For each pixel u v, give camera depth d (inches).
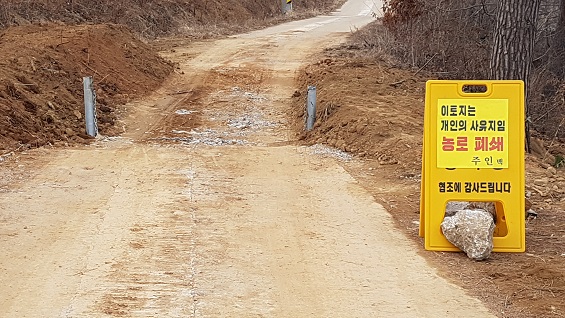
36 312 209.9
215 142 501.7
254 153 461.1
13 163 401.1
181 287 230.8
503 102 274.4
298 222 308.7
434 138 275.7
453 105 274.8
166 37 1146.0
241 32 1295.5
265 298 224.2
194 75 776.3
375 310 216.7
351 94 585.6
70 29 721.0
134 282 233.9
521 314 214.5
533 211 321.1
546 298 226.1
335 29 1358.3
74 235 280.4
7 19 880.3
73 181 368.8
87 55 651.5
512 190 274.2
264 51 979.9
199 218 308.5
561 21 773.3
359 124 493.0
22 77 528.4
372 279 242.8
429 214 275.1
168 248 268.1
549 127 633.6
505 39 488.1
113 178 378.3
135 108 605.6
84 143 479.8
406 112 536.4
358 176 400.5
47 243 270.2
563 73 756.6
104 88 617.3
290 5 1813.5
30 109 494.3
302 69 822.5
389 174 403.2
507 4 485.7
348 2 2233.0
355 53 909.2
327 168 419.5
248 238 283.6
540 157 508.7
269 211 324.5
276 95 691.4
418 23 842.2
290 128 561.3
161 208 321.7
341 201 345.4
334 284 237.5
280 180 387.2
